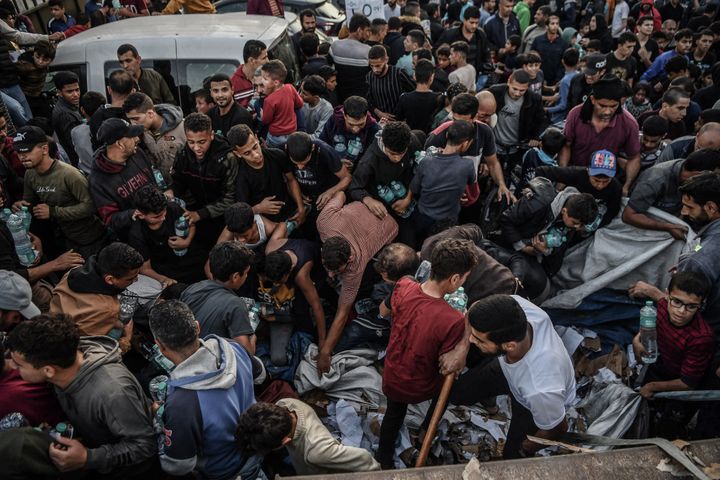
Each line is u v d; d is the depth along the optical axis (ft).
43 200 13.75
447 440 12.41
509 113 19.21
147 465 9.25
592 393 13.33
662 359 11.84
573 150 16.55
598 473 6.80
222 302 10.94
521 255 13.76
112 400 8.48
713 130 13.99
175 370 8.84
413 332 10.30
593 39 32.04
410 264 11.64
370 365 13.62
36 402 8.71
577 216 12.56
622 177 16.40
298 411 9.73
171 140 15.93
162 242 13.62
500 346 9.29
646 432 12.23
